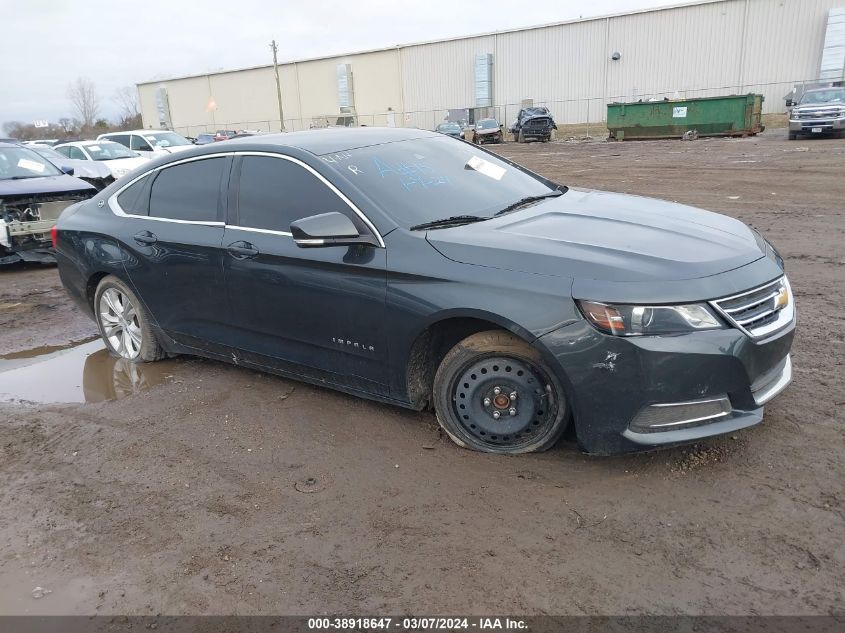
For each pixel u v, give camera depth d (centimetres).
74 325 652
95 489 344
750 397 308
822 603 239
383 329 355
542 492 314
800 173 1435
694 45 4231
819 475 313
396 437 375
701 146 2480
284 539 292
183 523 309
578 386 306
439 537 287
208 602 259
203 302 444
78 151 1636
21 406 458
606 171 1733
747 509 293
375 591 259
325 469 347
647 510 296
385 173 395
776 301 320
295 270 384
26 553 296
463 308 322
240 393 447
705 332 294
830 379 413
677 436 302
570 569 264
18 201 884
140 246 470
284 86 6481
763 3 3969
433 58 5356
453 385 347
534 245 329
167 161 473
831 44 3788
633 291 294
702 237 343
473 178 428
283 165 404
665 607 242
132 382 485
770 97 4081
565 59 4716
